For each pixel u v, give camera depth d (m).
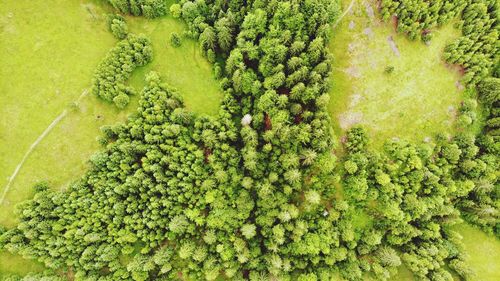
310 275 52.00
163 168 53.69
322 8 52.62
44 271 50.97
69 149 55.09
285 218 50.22
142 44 58.44
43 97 55.72
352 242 53.88
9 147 54.25
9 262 52.03
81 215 50.47
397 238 56.00
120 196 51.81
